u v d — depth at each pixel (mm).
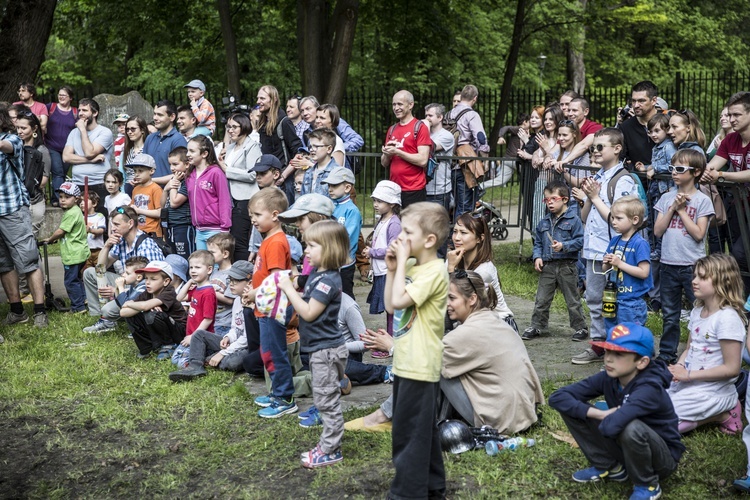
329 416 4641
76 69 24797
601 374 4316
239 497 4375
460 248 5918
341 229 4699
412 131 8312
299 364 5969
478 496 4219
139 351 6965
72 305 8516
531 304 8672
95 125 10461
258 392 5926
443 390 5000
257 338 6207
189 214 8227
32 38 12586
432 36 19469
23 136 9492
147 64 22750
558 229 7117
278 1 18906
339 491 4359
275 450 4914
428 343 3902
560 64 27281
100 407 5715
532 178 10508
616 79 28203
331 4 17609
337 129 9016
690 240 6016
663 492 4230
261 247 5805
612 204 6285
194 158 7809
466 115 11219
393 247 3910
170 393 5910
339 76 13867
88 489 4602
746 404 4348
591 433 4270
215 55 21484
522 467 4516
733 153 6789
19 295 8031
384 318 8172
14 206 7742
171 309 6797
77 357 6863
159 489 4527
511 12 24969
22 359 6855
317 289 4598
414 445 3887
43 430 5398
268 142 8820
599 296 6383
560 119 9656
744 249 6629
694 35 27828
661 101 8375
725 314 4801
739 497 4180
